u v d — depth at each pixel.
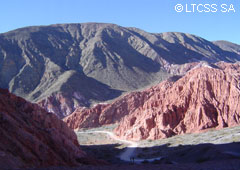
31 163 35.34
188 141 76.75
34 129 45.12
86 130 130.88
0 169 30.22
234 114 88.44
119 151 80.12
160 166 39.72
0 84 190.25
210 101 94.31
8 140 36.12
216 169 35.94
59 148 44.19
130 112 140.50
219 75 98.25
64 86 176.62
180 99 100.25
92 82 198.25
